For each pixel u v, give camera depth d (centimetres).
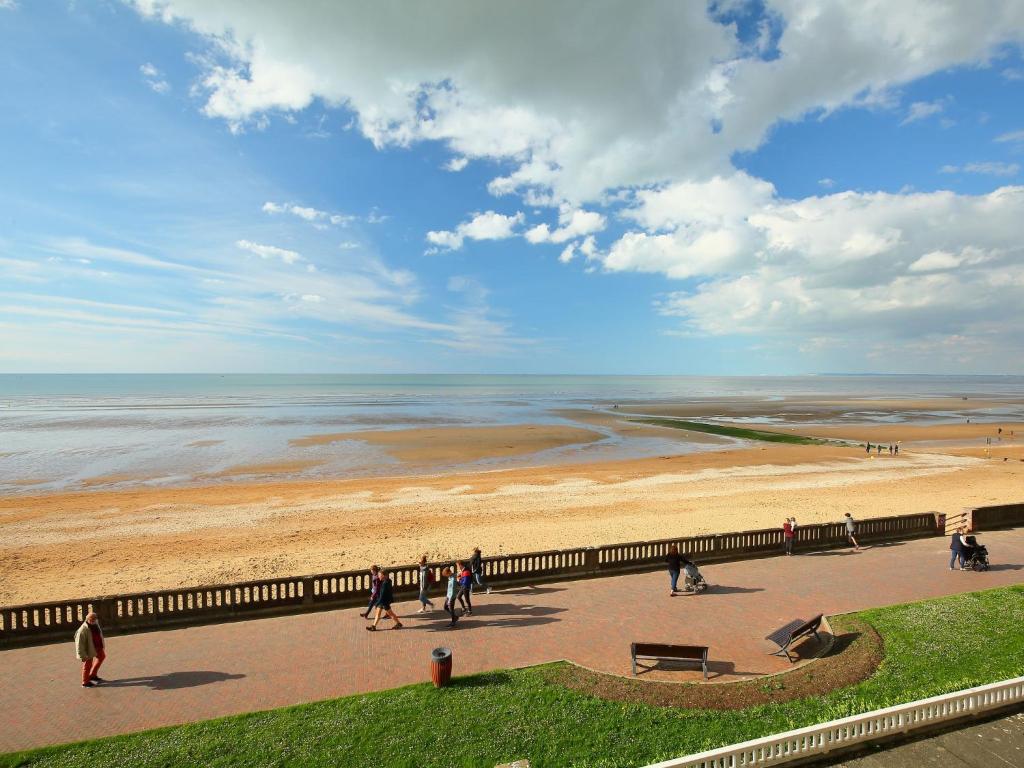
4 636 1310
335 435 6975
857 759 845
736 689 1041
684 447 6253
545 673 1112
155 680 1121
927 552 2064
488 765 838
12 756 859
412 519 3075
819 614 1435
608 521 2975
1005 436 7456
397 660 1205
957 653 1188
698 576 1628
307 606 1524
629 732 920
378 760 852
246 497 3662
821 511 3197
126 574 2188
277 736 909
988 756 852
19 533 2822
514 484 4128
